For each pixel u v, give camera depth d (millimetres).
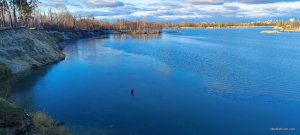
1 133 16734
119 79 45250
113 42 118812
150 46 100312
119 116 28922
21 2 89062
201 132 25219
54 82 44094
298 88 38906
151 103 32938
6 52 54219
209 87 39781
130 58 69188
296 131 25594
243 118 28469
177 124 26891
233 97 35125
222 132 25266
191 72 50094
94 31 177375
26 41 63688
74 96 36219
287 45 102188
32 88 40500
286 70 51750
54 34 126875
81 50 88062
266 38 143000
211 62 61531
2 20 97312
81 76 48219
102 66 57750
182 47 95875
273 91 37656
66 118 28375
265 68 53844
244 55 73562
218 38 145000
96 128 25938
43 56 63094
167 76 46938
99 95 36469
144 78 45719
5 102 19203
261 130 25734
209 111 30297
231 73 49094
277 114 29562
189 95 35969
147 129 25812
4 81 43188
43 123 22250
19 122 17922
